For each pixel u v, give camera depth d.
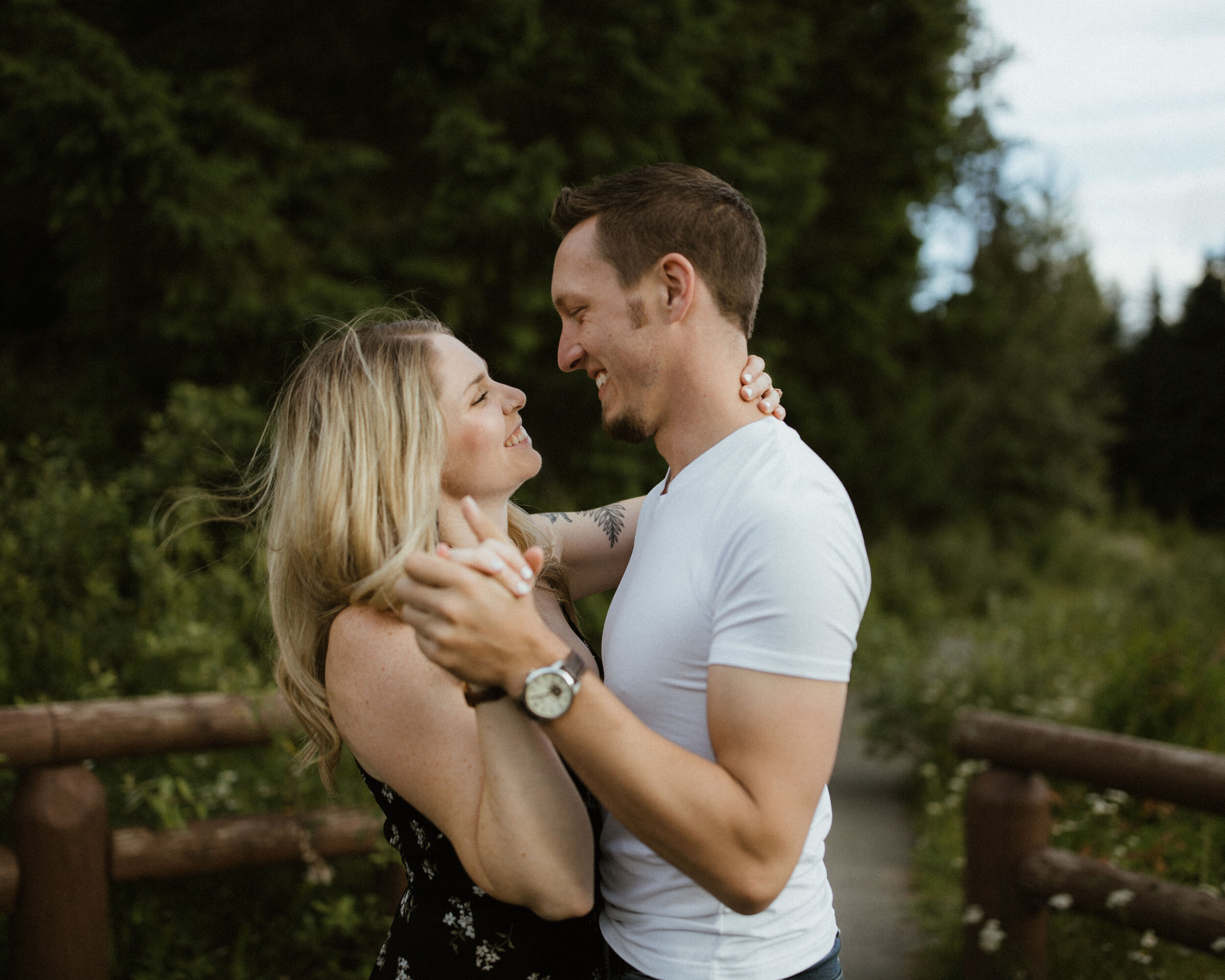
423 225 5.79
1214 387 25.14
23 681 3.07
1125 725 4.04
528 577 0.99
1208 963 2.53
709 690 1.07
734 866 0.99
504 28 5.67
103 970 2.31
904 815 4.43
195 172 4.79
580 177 6.03
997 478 15.20
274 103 5.97
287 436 1.35
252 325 5.20
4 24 4.62
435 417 1.28
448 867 1.24
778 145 7.56
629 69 5.85
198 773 2.97
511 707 1.07
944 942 3.10
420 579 0.98
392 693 1.15
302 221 5.69
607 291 1.25
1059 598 11.17
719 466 1.21
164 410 5.38
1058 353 17.47
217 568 3.58
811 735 1.02
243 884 2.77
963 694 4.73
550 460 6.27
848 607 1.08
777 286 7.71
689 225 1.22
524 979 1.22
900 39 9.08
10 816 2.25
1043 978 2.52
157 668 3.24
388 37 5.92
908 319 11.15
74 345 5.84
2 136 4.78
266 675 3.18
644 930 1.18
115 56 4.70
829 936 1.25
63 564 3.48
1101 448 20.83
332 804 2.81
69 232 5.54
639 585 1.22
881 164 9.39
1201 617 7.96
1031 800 2.51
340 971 2.62
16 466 4.55
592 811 1.27
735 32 7.03
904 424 11.28
